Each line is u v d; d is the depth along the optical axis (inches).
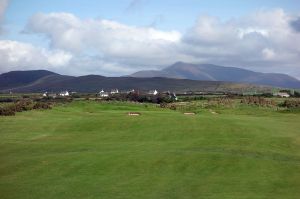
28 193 1272.1
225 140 2150.6
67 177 1444.4
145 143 2133.4
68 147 2036.2
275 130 2486.5
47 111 3934.5
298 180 1380.4
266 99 5600.4
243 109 4210.1
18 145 2100.1
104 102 5354.3
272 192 1248.2
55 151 1934.1
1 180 1427.2
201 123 2738.7
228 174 1461.6
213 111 4133.9
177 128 2566.4
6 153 1897.1
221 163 1601.9
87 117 3297.2
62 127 2760.8
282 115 3572.8
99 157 1713.8
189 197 1207.6
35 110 3983.8
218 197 1200.2
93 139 2313.0
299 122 2915.8
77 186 1336.1
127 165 1582.2
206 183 1353.3
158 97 7751.0
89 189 1302.9
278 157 1747.0
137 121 2864.2
